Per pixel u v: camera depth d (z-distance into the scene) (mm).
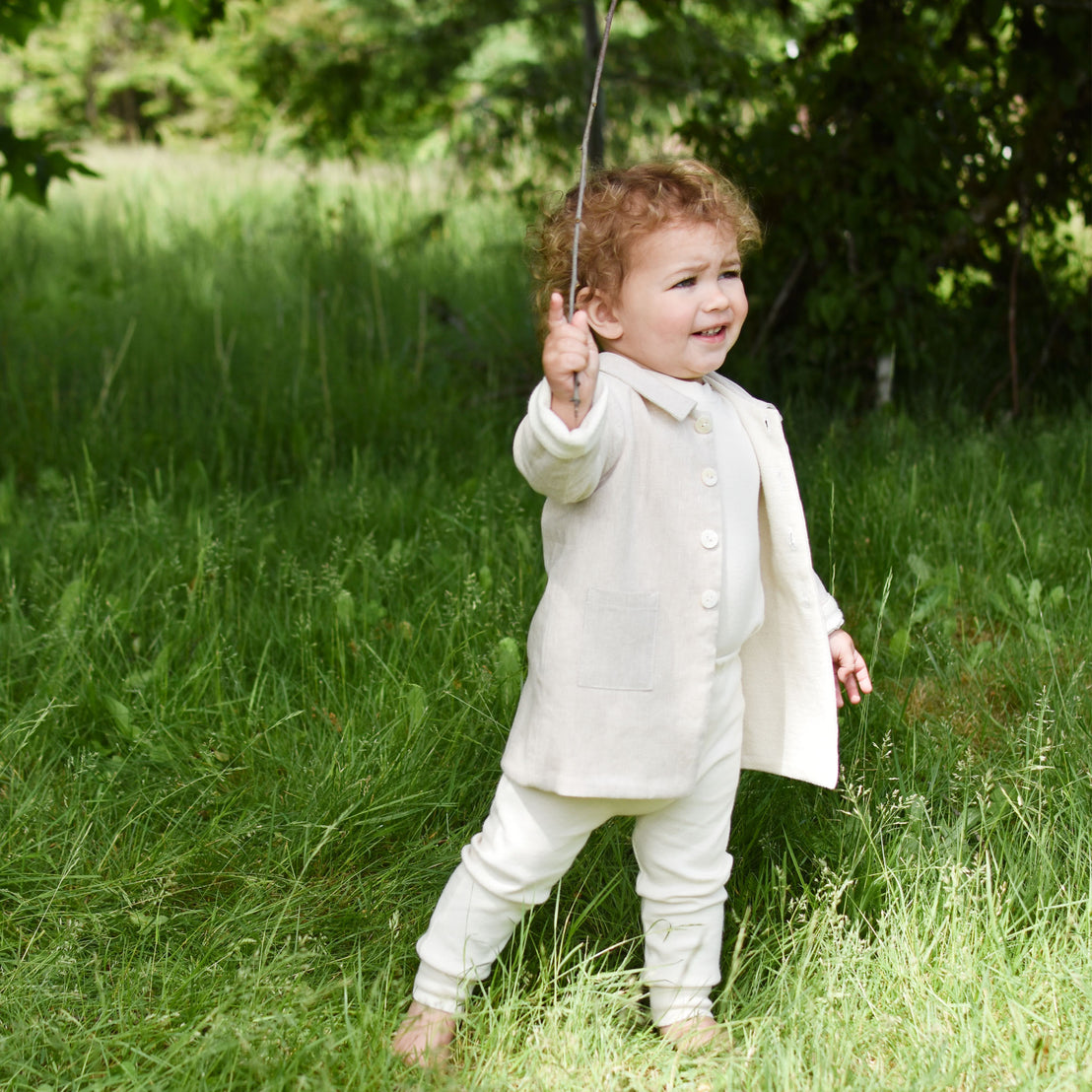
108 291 7480
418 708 2785
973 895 2223
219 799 2637
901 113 4828
